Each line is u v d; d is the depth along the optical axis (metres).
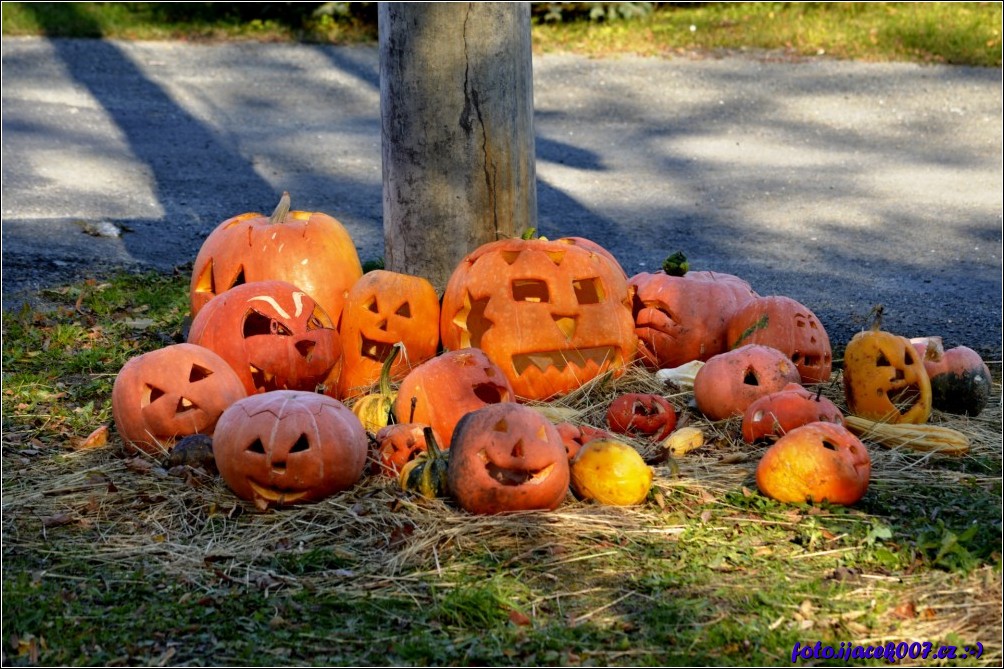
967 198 10.73
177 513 4.82
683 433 5.45
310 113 13.67
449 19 6.29
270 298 5.73
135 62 15.28
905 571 4.34
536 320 5.83
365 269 7.08
